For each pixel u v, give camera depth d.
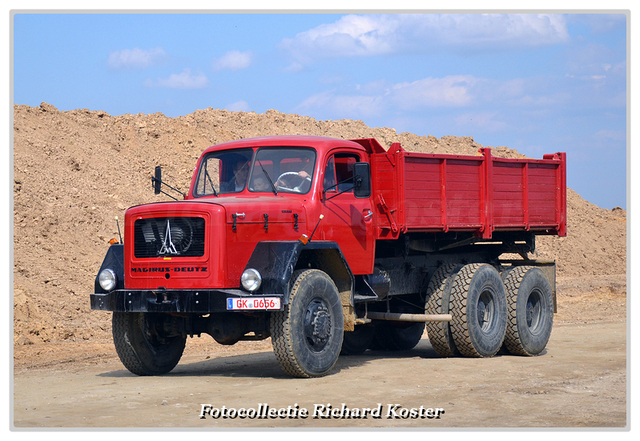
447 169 10.50
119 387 7.98
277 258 8.05
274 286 7.94
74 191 19.89
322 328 8.48
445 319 10.27
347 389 7.69
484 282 10.67
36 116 22.89
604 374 8.87
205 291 7.95
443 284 10.62
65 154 21.52
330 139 9.45
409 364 9.82
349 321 9.04
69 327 13.60
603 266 32.81
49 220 18.03
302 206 8.74
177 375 9.09
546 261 12.13
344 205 9.30
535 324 11.48
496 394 7.48
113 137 24.45
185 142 26.50
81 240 18.17
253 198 8.80
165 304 8.08
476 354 10.52
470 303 10.41
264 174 9.16
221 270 8.03
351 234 9.34
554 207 12.62
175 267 8.15
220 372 9.28
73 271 16.56
